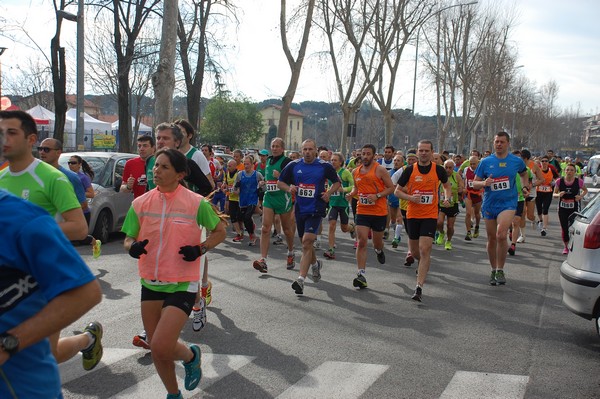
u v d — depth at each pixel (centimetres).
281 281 866
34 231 204
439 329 625
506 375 486
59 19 2327
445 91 4103
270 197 892
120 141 2483
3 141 229
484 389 455
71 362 497
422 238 772
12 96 3925
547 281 911
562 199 1212
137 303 705
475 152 1430
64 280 206
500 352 550
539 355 544
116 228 1195
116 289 778
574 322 665
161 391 439
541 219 1608
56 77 2377
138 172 962
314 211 782
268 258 1084
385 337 592
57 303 205
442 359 526
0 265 202
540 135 10588
